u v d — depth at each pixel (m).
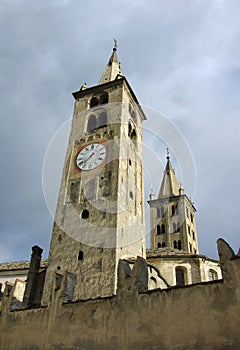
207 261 40.62
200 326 15.41
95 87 49.44
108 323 18.03
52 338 19.33
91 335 18.16
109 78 53.06
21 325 21.12
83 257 32.12
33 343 19.83
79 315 19.33
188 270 39.41
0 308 23.22
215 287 16.06
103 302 19.02
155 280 33.28
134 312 17.56
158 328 16.41
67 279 21.97
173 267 39.47
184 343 15.37
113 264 30.14
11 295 23.64
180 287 17.03
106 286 28.95
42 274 35.00
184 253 42.50
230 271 15.96
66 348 18.47
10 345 20.56
